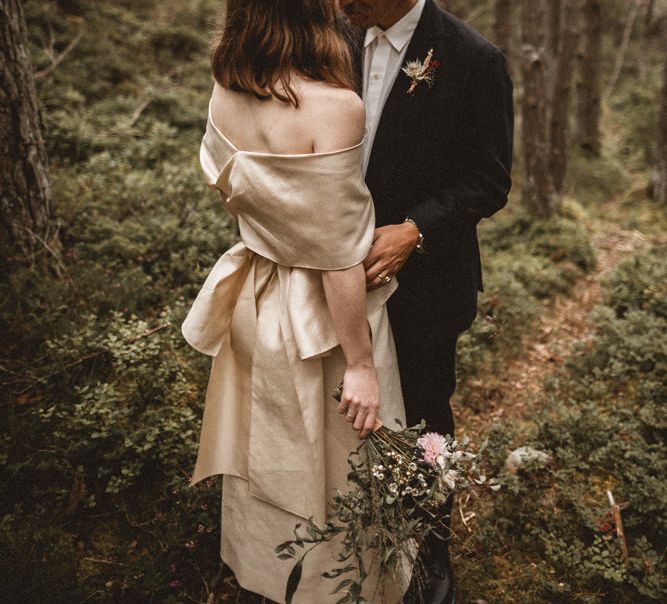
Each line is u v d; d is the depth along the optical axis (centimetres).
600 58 759
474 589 235
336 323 159
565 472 280
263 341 169
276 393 171
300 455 176
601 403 334
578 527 259
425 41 171
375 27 173
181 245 367
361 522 169
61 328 295
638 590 233
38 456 246
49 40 599
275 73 144
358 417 164
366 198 154
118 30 685
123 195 393
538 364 375
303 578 188
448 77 171
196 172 438
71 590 213
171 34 709
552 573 242
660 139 673
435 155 180
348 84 147
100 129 495
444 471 164
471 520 262
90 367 286
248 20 143
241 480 192
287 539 188
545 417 310
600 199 699
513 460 285
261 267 171
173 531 230
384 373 173
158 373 271
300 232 150
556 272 475
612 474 284
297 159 144
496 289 410
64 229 356
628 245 565
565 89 562
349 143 145
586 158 768
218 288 171
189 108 569
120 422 258
